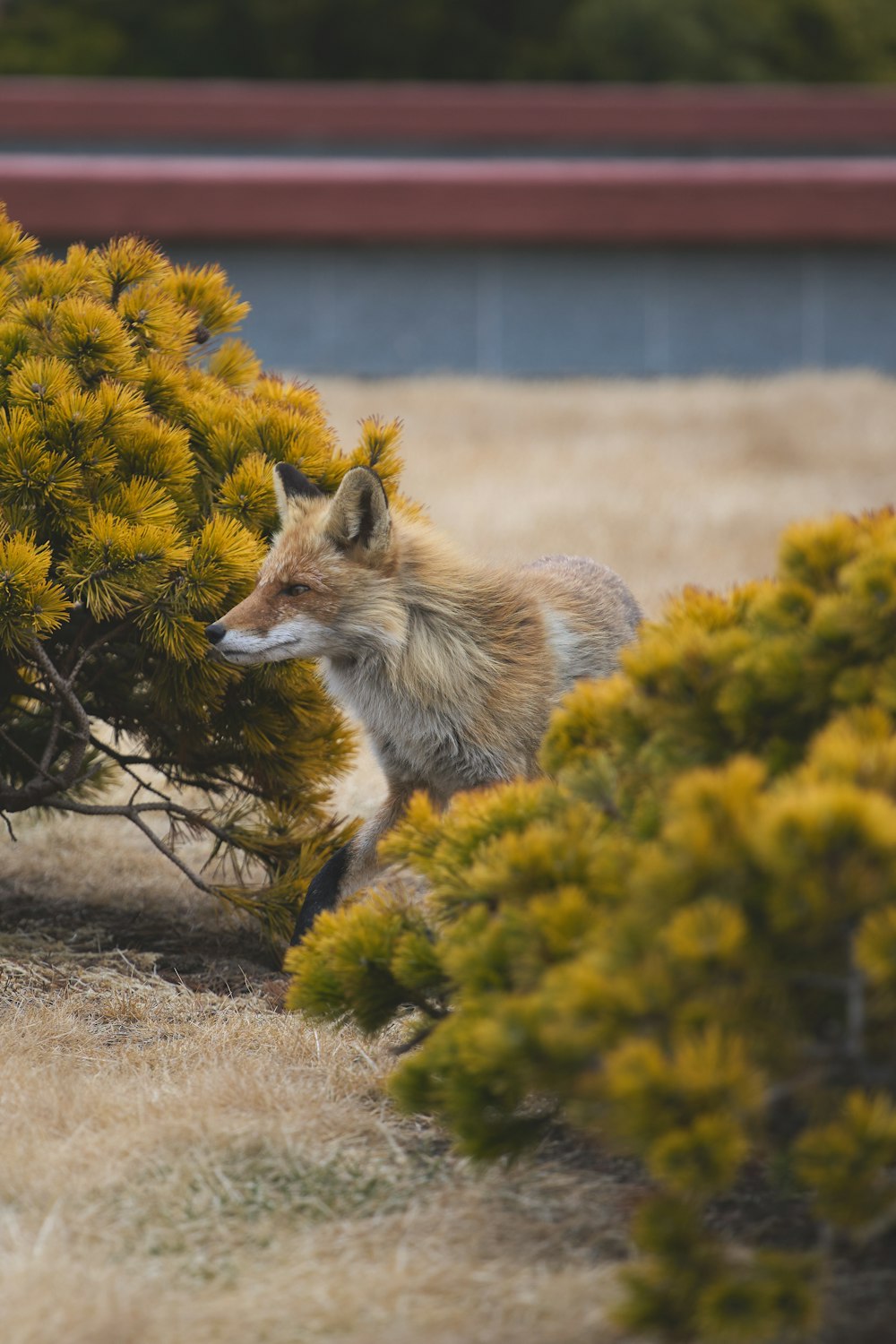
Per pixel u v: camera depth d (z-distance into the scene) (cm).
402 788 1127
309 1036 926
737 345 4778
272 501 1120
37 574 977
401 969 726
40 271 1131
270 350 4659
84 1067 883
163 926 1245
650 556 2348
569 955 613
